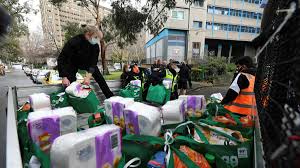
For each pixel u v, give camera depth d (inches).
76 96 88.2
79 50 122.0
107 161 41.6
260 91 65.0
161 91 149.2
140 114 55.6
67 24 1002.1
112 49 2319.1
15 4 750.5
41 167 46.8
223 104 100.3
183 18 1258.0
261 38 54.0
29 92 115.7
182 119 67.4
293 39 27.8
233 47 1659.7
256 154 39.5
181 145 51.9
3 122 98.7
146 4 345.7
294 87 26.3
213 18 1432.1
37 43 1975.9
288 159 21.9
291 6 26.3
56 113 54.1
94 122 72.8
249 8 1508.4
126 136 53.2
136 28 349.1
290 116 24.7
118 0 334.6
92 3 681.0
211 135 62.7
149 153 48.9
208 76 614.9
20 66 2728.8
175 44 1278.3
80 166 36.0
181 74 347.3
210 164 50.3
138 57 2095.2
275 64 40.8
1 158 88.0
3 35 59.4
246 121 70.8
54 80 376.2
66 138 37.3
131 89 143.7
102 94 142.9
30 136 48.9
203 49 1302.9
